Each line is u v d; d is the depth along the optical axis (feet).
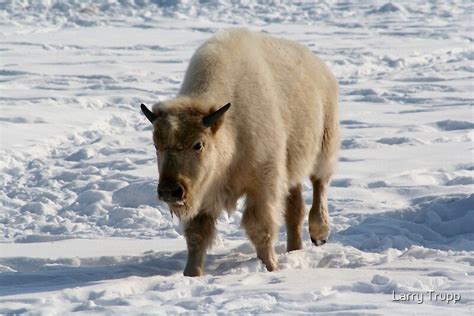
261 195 77.66
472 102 186.09
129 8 412.36
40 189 120.98
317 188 92.68
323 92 90.38
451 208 96.68
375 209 102.83
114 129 168.76
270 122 78.23
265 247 78.02
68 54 271.08
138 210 106.01
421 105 184.65
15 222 106.73
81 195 114.52
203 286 66.54
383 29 354.33
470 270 71.36
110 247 89.92
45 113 174.40
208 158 72.33
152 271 78.43
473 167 124.16
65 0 420.36
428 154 134.31
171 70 237.25
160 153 71.72
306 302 61.21
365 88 205.67
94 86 207.62
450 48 294.66
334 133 92.48
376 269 73.82
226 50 79.20
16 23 360.69
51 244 91.71
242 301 60.75
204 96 75.61
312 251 83.05
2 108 176.76
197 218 76.38
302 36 324.80
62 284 72.95
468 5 447.01
